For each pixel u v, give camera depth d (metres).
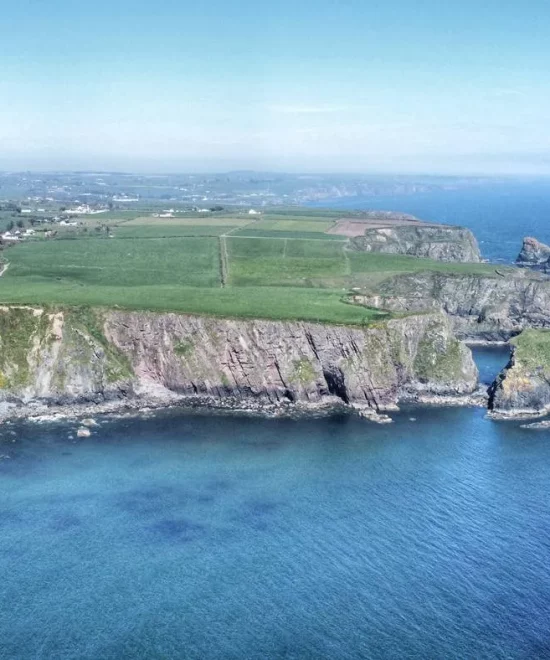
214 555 85.88
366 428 127.69
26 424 124.75
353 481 105.94
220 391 138.88
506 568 84.31
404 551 87.38
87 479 104.06
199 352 139.62
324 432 125.31
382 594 79.12
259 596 78.50
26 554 85.00
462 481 106.75
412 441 121.94
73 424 125.44
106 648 70.56
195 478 105.56
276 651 70.38
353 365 138.75
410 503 99.50
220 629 73.31
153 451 114.88
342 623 74.50
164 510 95.88
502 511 97.69
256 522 93.44
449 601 78.19
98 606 76.44
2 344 134.38
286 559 85.38
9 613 75.00
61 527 90.94
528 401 136.88
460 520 95.00
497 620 75.31
